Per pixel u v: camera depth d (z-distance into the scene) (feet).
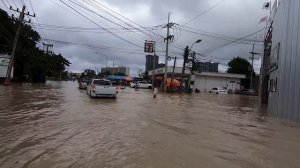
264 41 126.82
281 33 64.59
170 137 34.99
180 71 245.24
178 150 28.86
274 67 69.82
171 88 179.22
